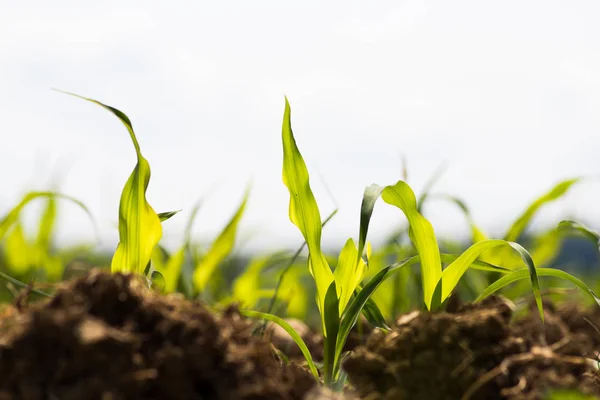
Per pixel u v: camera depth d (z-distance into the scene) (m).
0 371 0.58
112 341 0.58
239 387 0.59
